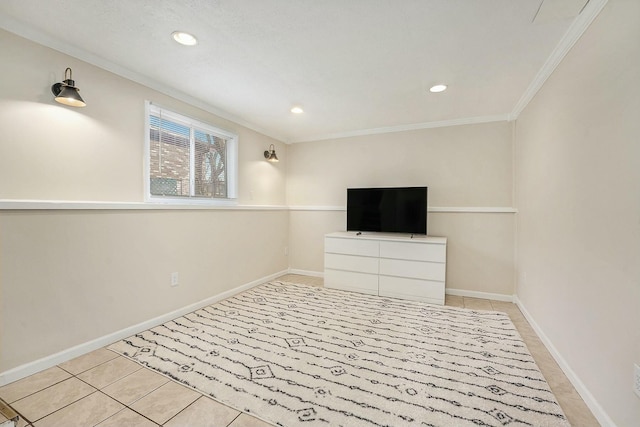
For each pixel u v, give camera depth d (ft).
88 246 6.77
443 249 10.36
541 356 6.79
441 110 10.62
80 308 6.62
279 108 10.58
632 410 3.97
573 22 5.51
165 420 4.63
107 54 6.91
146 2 5.12
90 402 5.03
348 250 11.90
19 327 5.67
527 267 9.11
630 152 4.09
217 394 5.28
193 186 10.00
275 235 14.02
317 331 8.00
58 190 6.35
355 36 6.14
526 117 9.32
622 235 4.25
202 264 9.90
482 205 11.27
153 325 8.21
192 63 7.35
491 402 5.10
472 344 7.26
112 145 7.38
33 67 5.96
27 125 5.89
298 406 4.98
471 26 5.73
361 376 5.88
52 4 5.16
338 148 13.97
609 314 4.54
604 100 4.75
